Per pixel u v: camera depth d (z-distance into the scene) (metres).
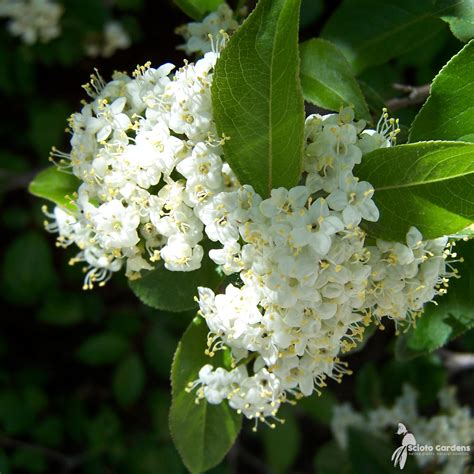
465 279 0.33
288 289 0.29
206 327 0.33
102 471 0.61
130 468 0.61
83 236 0.35
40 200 0.63
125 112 0.33
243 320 0.30
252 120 0.30
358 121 0.32
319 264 0.29
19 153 0.68
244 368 0.32
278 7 0.29
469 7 0.33
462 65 0.31
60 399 0.65
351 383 0.61
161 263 0.34
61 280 0.65
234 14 0.36
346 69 0.33
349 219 0.29
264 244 0.29
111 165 0.32
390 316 0.32
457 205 0.29
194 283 0.33
